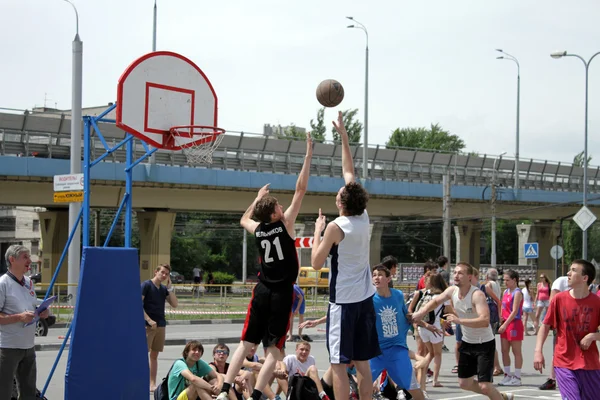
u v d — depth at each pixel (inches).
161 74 483.2
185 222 3422.7
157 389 395.5
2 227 3563.0
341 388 276.1
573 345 307.7
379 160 2130.9
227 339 912.9
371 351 281.7
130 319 333.1
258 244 283.1
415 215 2220.7
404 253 3725.4
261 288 279.9
